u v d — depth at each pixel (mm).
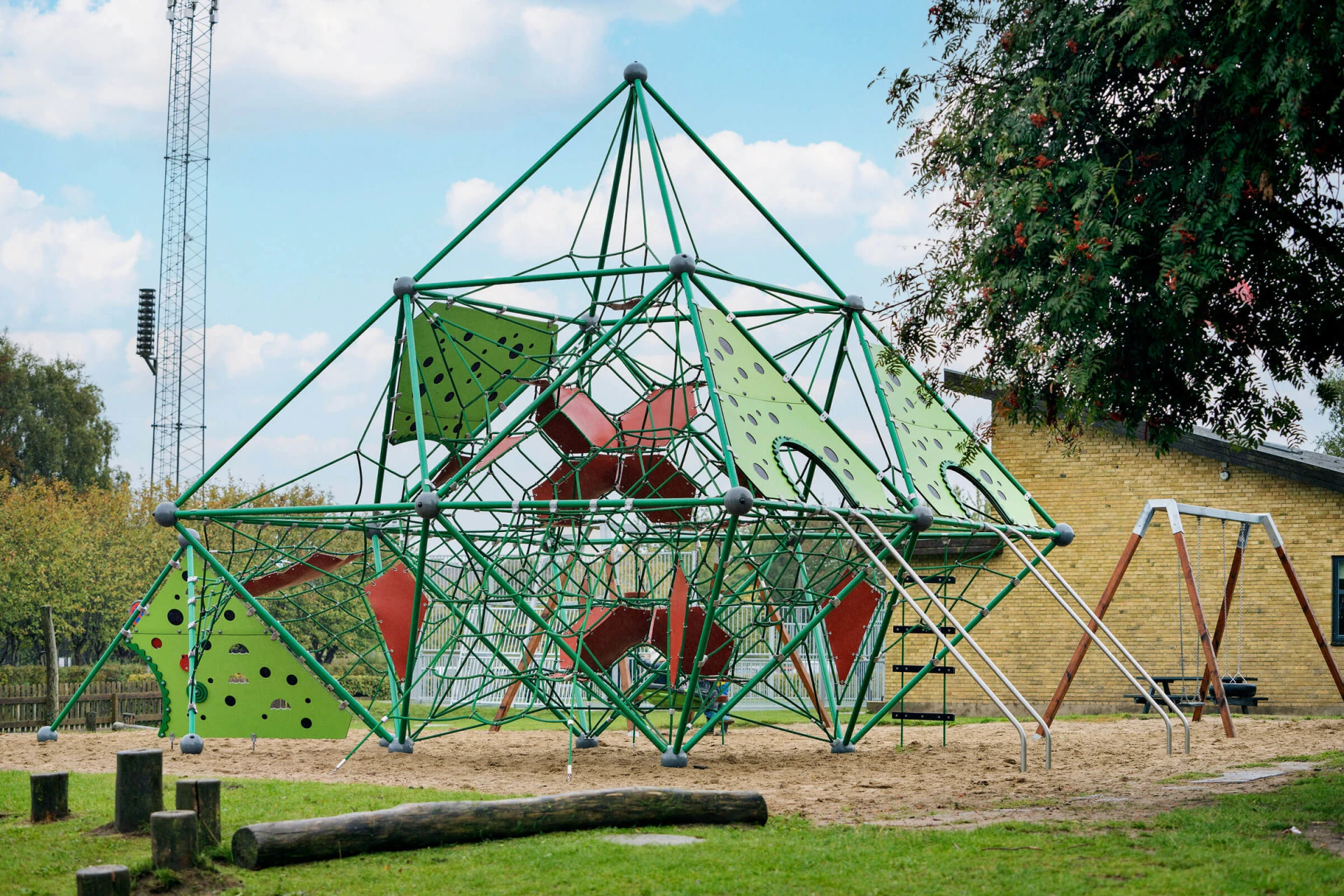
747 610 25016
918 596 27422
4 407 63281
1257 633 24859
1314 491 24750
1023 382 11664
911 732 21297
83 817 10211
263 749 17609
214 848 8531
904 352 12516
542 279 15688
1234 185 9719
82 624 39469
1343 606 24375
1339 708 24031
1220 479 25469
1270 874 7492
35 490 49281
